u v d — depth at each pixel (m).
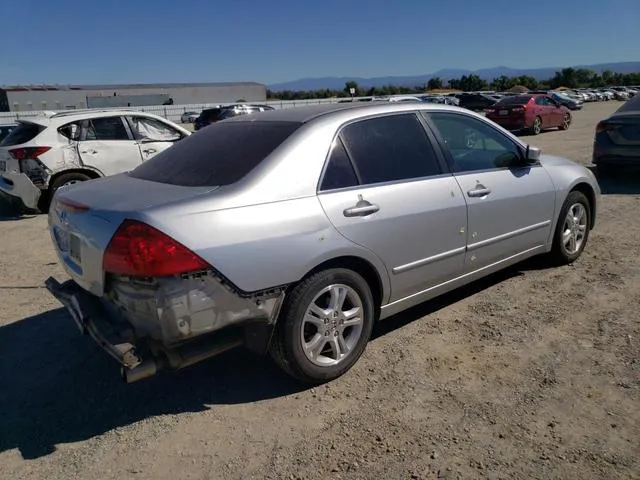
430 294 3.99
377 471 2.64
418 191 3.74
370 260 3.46
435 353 3.74
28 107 69.56
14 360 3.94
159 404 3.32
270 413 3.17
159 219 2.79
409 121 3.94
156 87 84.88
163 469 2.75
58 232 3.56
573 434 2.82
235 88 89.56
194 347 2.98
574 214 5.26
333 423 3.04
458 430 2.91
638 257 5.45
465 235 4.06
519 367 3.50
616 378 3.30
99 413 3.26
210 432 3.02
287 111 3.92
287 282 3.07
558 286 4.78
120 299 2.96
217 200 2.96
